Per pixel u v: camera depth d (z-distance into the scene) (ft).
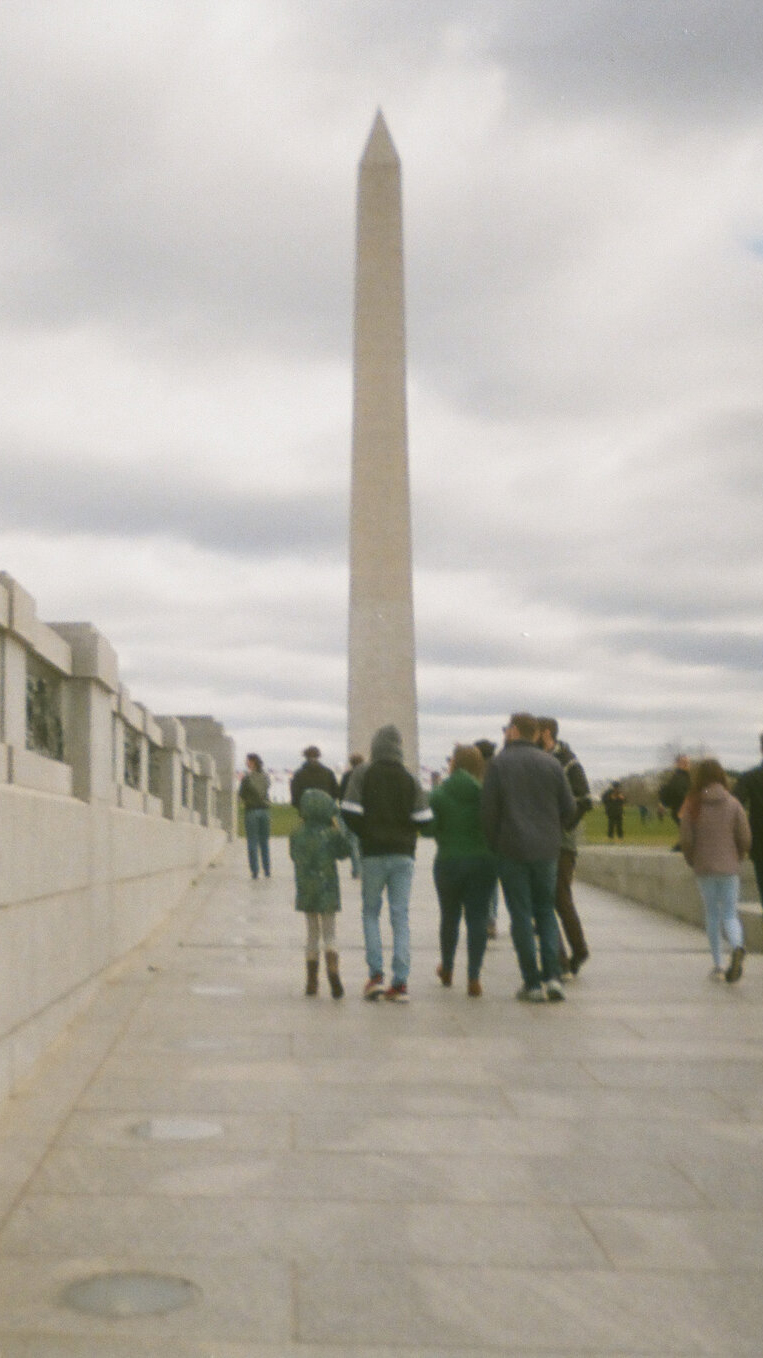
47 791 33.55
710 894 43.11
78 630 38.32
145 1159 22.08
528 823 37.93
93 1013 35.06
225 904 66.80
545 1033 33.32
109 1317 15.74
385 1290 16.72
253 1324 15.64
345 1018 35.37
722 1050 31.24
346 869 89.15
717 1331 15.67
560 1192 20.65
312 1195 20.35
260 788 83.35
